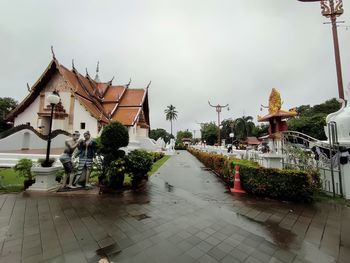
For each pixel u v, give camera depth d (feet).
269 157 24.31
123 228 12.54
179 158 77.10
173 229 12.63
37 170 20.58
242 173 23.18
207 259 9.39
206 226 13.20
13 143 49.03
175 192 22.29
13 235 11.22
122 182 23.32
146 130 100.07
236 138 184.55
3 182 23.86
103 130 23.59
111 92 89.76
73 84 67.56
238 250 10.27
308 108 177.27
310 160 23.72
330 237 11.84
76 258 9.18
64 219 13.67
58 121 66.80
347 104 25.23
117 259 9.18
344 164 20.04
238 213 15.78
